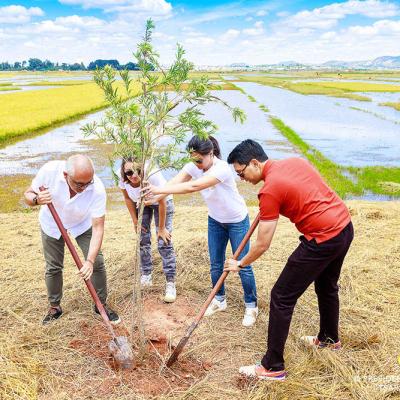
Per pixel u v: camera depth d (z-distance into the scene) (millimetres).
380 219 7102
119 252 5594
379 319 4070
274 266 5258
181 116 3031
